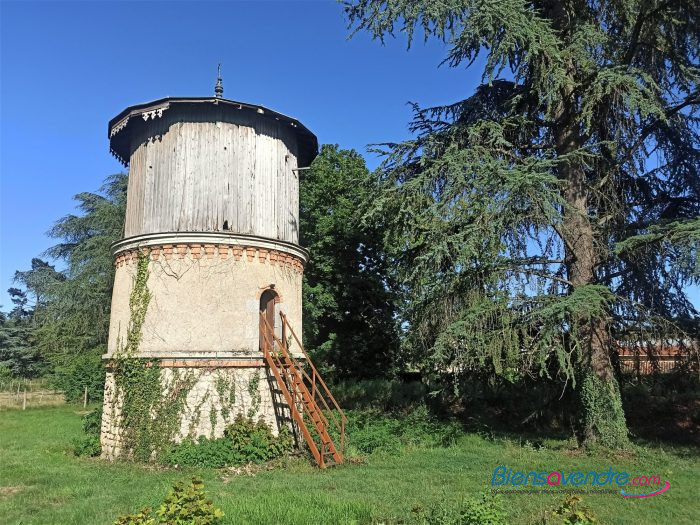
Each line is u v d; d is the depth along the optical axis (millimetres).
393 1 14391
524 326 13828
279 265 15391
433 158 16203
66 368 36531
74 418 24891
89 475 11875
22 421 23672
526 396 19906
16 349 54000
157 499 9391
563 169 16078
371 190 17359
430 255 13844
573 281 15461
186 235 14102
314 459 13156
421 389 23250
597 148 15742
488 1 13391
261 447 13266
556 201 13031
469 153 14297
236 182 15031
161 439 13156
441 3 13484
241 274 14445
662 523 8227
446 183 15203
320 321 27594
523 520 8016
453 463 12906
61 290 35188
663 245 12594
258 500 9016
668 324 13992
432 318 16391
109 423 14258
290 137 16906
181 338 13812
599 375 14680
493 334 13852
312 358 26875
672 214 16719
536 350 13461
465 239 13625
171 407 13352
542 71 14305
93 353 34594
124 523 6500
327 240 26391
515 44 13773
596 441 14398
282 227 15922
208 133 15047
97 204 38062
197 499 6832
